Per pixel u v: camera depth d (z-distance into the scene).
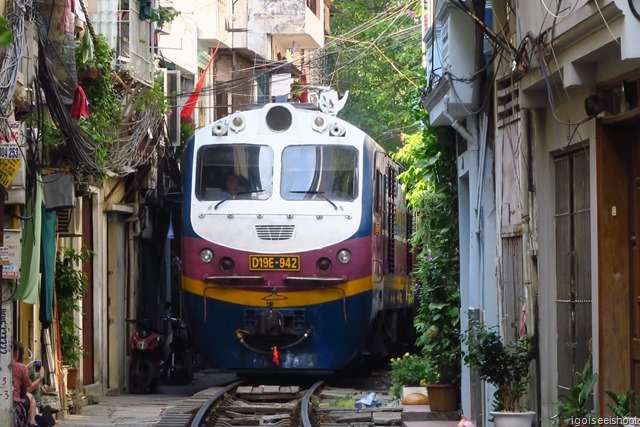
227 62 48.06
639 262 13.09
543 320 15.61
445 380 22.05
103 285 29.39
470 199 19.66
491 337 15.48
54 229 22.52
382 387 29.56
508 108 17.05
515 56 15.08
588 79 13.41
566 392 14.87
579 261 14.43
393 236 32.31
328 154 27.88
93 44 24.25
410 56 53.34
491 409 17.77
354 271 27.23
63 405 24.16
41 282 22.34
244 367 27.58
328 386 29.02
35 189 19.75
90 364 28.62
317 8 59.84
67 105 21.97
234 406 25.20
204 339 27.64
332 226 27.31
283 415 24.14
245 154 27.88
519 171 16.23
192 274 27.41
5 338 17.88
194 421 22.02
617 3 11.46
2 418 17.67
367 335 27.83
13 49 16.59
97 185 26.66
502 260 17.64
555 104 15.00
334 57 61.28
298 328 27.19
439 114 20.69
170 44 40.16
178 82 35.94
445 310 22.59
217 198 27.62
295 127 27.98
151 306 34.78
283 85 49.66
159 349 30.69
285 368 27.52
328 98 30.20
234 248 27.25
